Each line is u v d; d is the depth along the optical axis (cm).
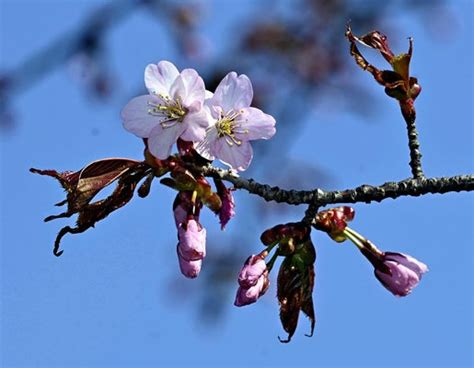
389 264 94
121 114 93
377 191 94
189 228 93
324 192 94
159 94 93
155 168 93
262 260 94
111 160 93
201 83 93
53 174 93
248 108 94
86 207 94
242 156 94
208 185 94
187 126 93
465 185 94
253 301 94
